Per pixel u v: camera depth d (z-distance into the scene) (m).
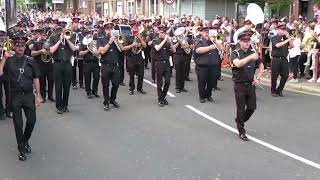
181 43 14.66
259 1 21.78
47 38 12.89
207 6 32.84
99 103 13.27
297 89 15.73
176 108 12.45
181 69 14.89
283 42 13.89
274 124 10.62
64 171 7.48
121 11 48.44
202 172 7.37
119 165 7.74
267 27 18.95
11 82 8.11
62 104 12.01
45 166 7.75
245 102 9.43
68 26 14.12
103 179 7.09
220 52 13.49
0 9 25.39
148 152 8.45
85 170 7.51
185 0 34.94
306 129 10.15
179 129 10.14
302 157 8.14
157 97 14.12
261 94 14.66
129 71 14.65
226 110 12.16
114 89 12.49
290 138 9.40
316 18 17.67
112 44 12.20
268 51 18.59
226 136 9.56
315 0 23.16
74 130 10.14
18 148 8.19
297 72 16.64
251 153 8.38
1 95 11.26
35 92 9.29
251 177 7.14
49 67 13.38
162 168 7.57
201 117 11.33
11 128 10.44
